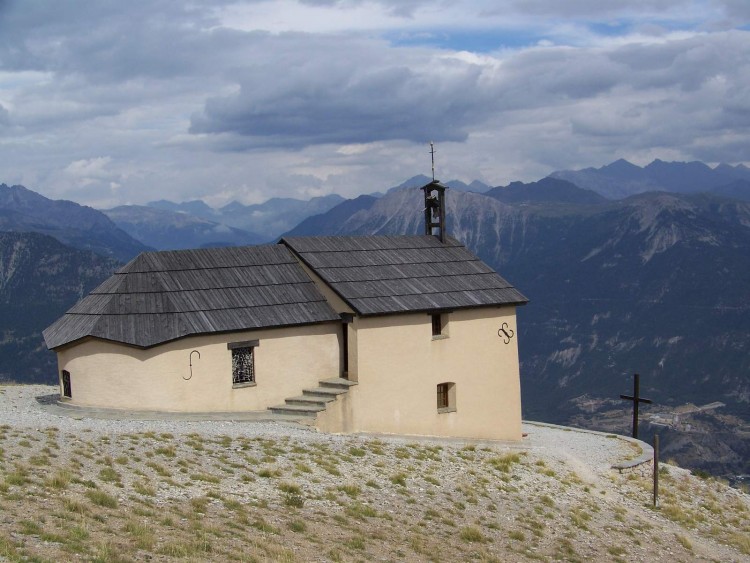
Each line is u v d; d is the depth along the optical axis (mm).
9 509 18578
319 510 23312
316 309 37094
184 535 19094
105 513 19609
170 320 33812
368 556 20422
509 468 31984
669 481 37750
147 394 33250
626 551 25969
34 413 32906
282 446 29109
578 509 28984
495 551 23219
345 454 29453
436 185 44406
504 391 41625
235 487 23938
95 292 36719
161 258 36688
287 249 39625
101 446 26062
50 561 15766
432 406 39000
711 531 31547
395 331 37719
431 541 22719
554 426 49812
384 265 40188
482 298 40562
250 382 35406
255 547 19125
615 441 44219
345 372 37750
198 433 29438
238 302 35812
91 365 34125
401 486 27094
